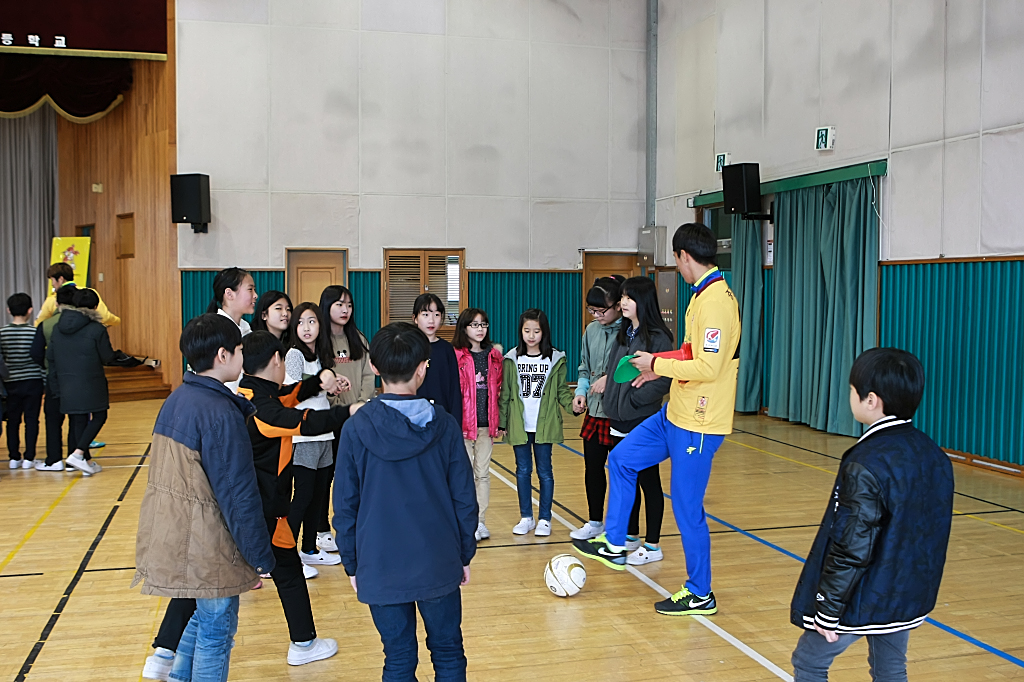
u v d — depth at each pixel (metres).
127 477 6.24
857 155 7.89
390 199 11.14
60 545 4.52
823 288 8.44
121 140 12.00
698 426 3.28
